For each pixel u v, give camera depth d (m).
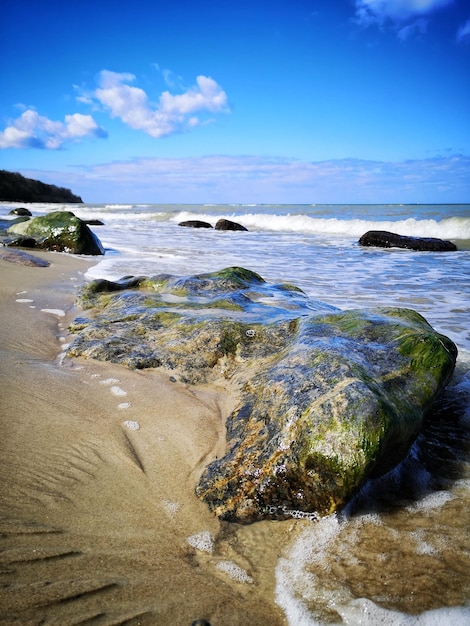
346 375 3.03
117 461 2.98
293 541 2.49
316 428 2.72
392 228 21.45
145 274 9.53
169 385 4.07
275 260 12.55
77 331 5.37
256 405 3.32
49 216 13.10
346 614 2.03
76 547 2.23
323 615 2.02
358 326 4.05
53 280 8.41
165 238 18.64
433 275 10.44
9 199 67.75
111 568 2.14
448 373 3.47
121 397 3.84
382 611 2.03
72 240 12.57
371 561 2.32
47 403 3.60
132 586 2.05
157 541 2.39
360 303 7.61
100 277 9.05
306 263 12.09
